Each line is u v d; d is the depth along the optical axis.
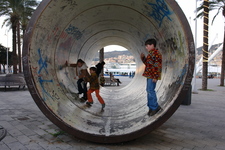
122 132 3.52
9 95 10.39
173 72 4.11
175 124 5.20
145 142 3.81
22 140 3.83
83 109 4.94
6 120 5.32
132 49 10.06
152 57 3.83
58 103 4.08
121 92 9.62
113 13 5.64
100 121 4.29
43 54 4.06
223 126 5.11
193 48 3.24
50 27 4.12
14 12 18.36
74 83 6.50
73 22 5.14
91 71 5.66
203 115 6.35
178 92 3.32
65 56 5.75
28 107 7.17
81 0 4.22
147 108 4.73
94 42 8.58
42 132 4.31
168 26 3.94
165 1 3.31
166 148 3.54
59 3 3.74
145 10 4.38
